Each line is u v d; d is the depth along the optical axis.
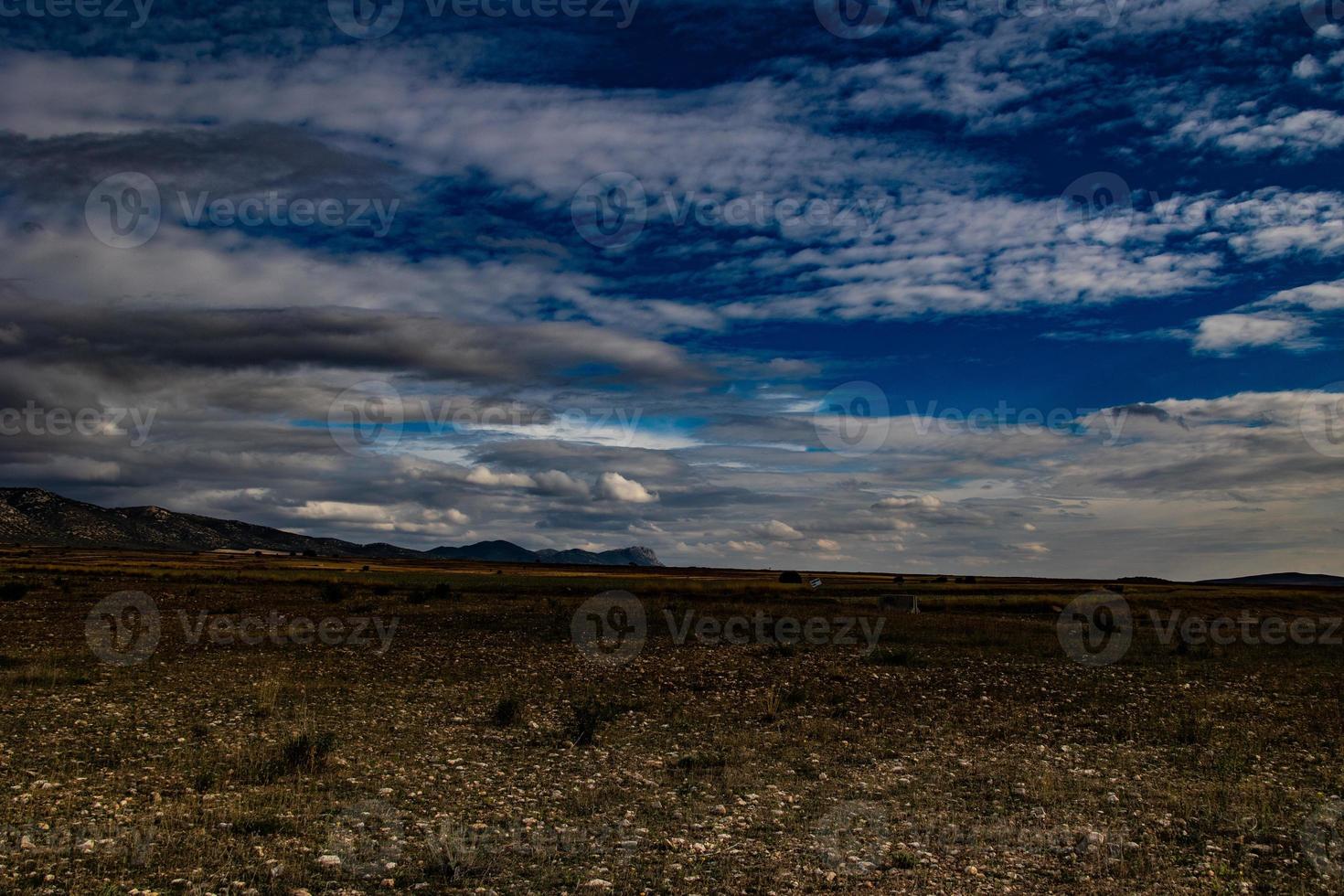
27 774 14.73
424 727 20.38
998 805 14.23
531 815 13.15
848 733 20.42
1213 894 10.02
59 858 10.48
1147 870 10.91
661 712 22.97
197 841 11.23
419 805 13.55
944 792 15.16
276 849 11.06
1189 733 20.78
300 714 21.38
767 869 10.73
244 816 12.40
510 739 19.22
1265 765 17.73
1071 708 24.44
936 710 23.72
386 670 30.20
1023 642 42.41
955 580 153.50
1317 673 33.91
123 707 21.62
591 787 14.94
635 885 10.10
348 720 20.83
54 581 75.81
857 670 31.69
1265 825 13.09
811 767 17.00
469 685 27.11
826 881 10.29
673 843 11.73
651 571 183.50
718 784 15.38
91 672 27.59
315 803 13.42
